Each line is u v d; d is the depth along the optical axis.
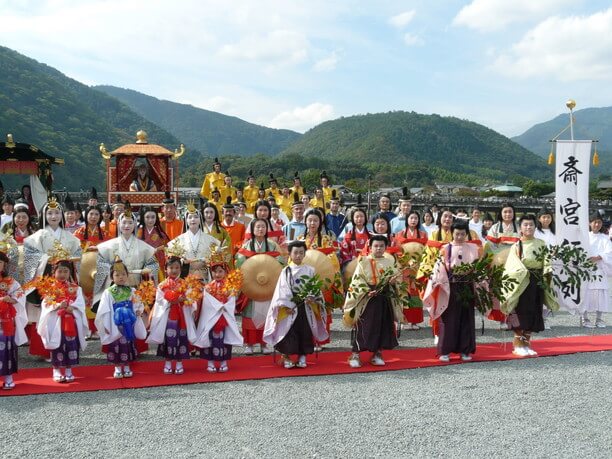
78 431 6.23
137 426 6.36
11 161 22.48
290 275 8.59
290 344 8.48
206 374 8.31
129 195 20.55
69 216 12.42
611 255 11.80
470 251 9.05
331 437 6.05
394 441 5.95
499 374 8.27
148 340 8.27
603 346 9.85
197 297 8.26
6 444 5.90
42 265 9.18
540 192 98.25
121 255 9.40
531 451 5.74
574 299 11.52
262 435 6.11
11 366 7.62
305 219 10.54
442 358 8.94
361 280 8.57
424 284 9.76
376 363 8.72
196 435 6.12
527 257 9.33
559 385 7.75
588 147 11.75
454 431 6.21
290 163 118.06
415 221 11.52
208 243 10.10
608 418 6.60
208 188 24.20
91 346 10.12
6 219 14.66
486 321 12.27
